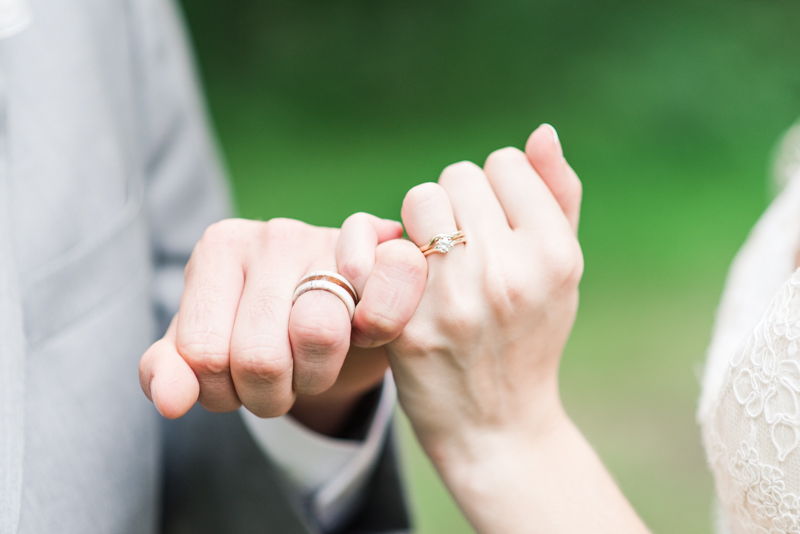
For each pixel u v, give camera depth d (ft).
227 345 1.55
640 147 9.53
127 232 1.83
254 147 10.07
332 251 1.62
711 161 9.04
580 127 10.17
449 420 1.73
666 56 10.85
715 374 1.89
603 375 4.77
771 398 1.58
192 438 1.91
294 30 12.04
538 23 11.87
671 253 6.66
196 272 1.61
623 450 4.06
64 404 1.70
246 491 1.88
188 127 2.10
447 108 11.01
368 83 11.63
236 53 11.98
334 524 1.93
